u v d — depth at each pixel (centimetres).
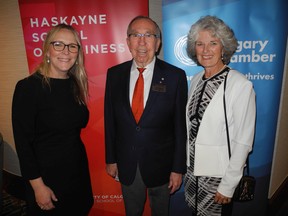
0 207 211
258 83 179
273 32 169
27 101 118
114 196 215
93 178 210
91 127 198
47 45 124
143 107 145
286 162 246
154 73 144
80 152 145
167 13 172
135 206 166
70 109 132
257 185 202
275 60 175
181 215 214
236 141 121
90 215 221
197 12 170
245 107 117
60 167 132
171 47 178
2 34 227
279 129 225
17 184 269
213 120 126
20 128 119
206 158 130
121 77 151
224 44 125
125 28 179
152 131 144
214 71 133
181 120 146
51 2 174
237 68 178
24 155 120
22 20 177
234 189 124
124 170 153
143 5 175
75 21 177
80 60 143
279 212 225
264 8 166
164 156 151
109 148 162
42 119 124
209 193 135
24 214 224
